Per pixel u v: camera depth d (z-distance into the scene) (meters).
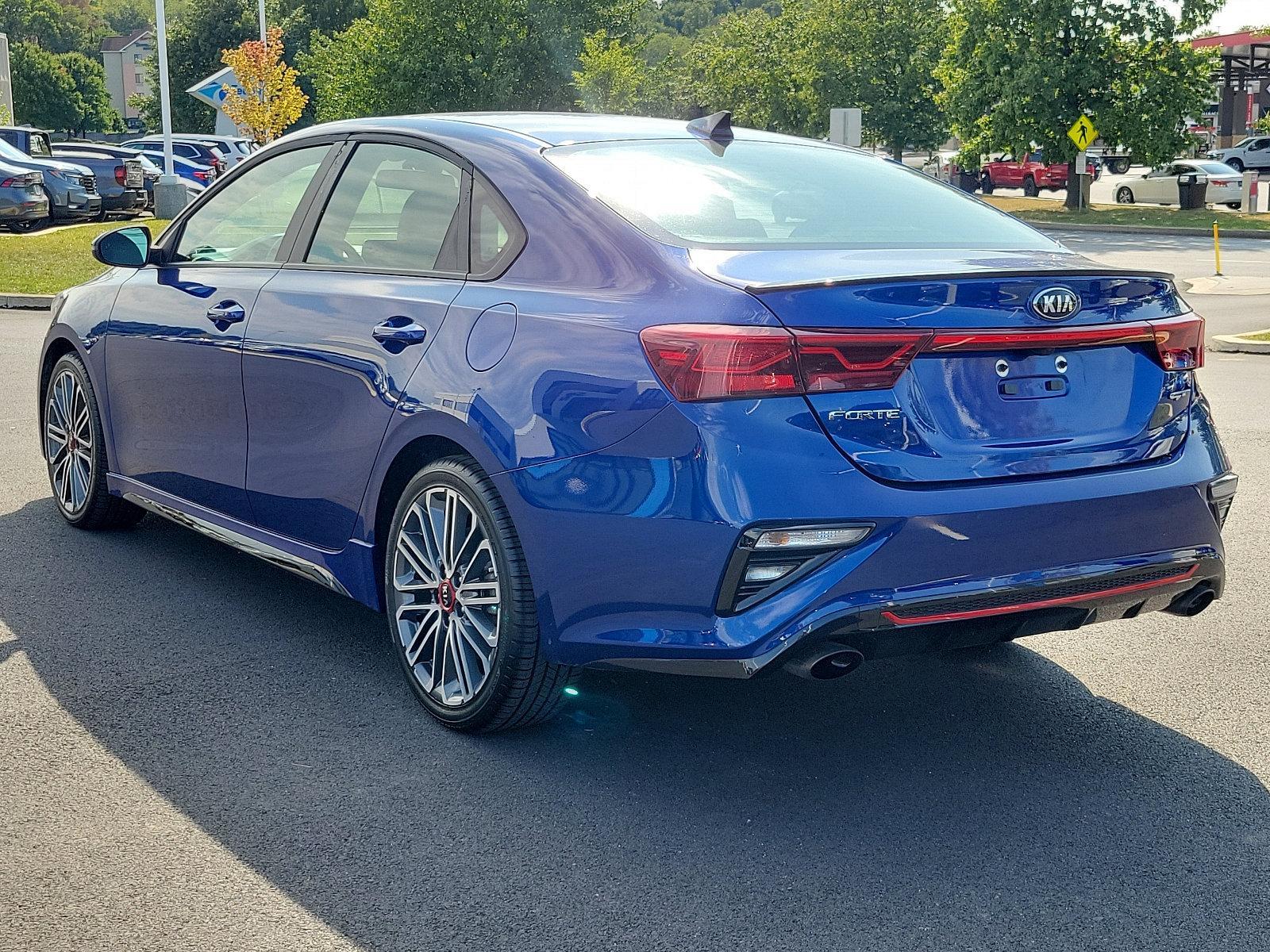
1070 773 3.57
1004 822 3.26
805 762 3.61
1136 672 4.38
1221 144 64.62
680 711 3.96
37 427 8.13
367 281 4.07
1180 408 3.55
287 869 2.96
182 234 5.08
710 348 3.05
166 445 4.96
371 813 3.25
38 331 13.67
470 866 3.00
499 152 3.90
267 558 4.50
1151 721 3.95
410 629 3.90
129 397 5.17
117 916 2.75
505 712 3.59
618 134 4.10
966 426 3.20
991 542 3.16
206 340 4.60
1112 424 3.42
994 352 3.24
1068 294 3.29
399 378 3.77
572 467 3.26
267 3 87.06
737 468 3.02
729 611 3.08
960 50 39.62
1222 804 3.38
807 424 3.05
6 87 41.56
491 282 3.70
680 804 3.33
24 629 4.55
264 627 4.63
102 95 130.38
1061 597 3.28
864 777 3.52
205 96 37.19
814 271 3.24
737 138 4.30
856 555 3.04
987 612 3.18
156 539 5.70
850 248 3.51
